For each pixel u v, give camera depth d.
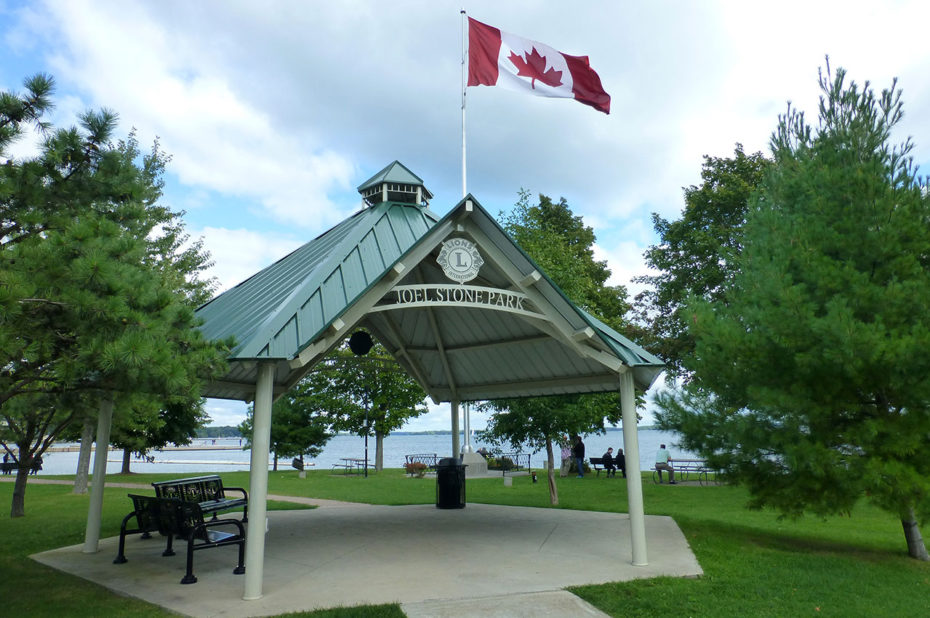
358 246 8.84
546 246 22.52
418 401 34.22
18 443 13.58
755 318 9.46
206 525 7.66
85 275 5.11
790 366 9.22
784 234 9.64
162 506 8.27
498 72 12.84
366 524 11.42
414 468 28.78
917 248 8.94
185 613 6.12
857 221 9.18
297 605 6.33
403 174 10.96
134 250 5.95
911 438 8.22
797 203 10.39
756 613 6.18
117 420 14.78
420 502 15.32
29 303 5.16
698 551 8.90
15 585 7.29
